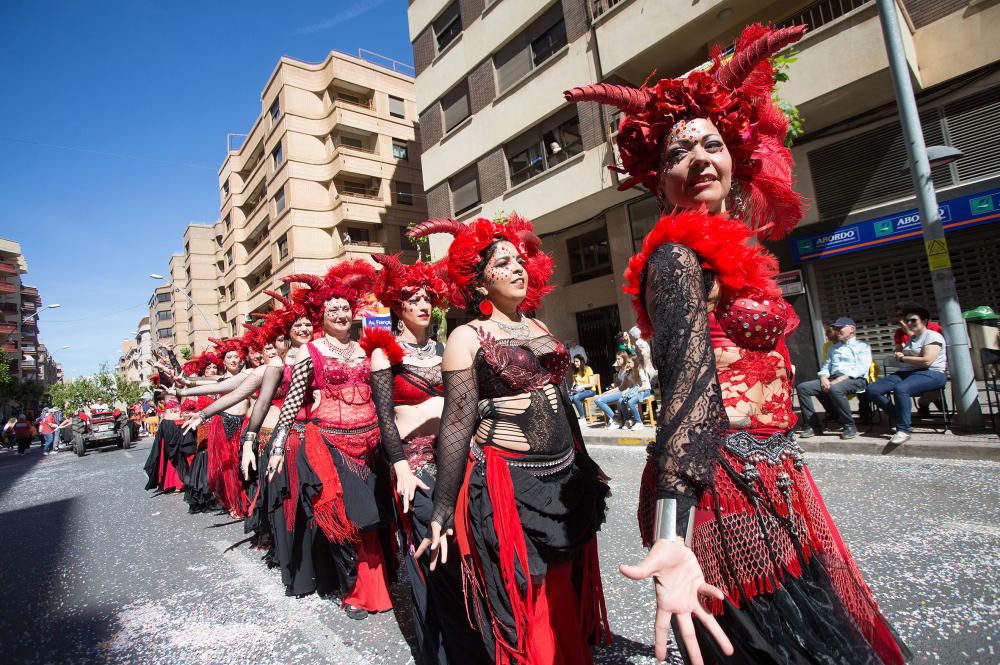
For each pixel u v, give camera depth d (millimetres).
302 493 3398
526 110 14219
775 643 1247
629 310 13281
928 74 8781
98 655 3137
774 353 1417
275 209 29969
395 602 3510
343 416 3445
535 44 14219
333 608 3510
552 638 1964
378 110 29328
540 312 15633
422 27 17781
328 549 3748
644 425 9602
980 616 2402
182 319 66375
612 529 4285
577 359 11172
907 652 1450
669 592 1009
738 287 1319
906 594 2684
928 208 6188
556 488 1927
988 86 8367
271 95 29344
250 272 35844
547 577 2037
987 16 8289
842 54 8477
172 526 6500
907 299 9219
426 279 3053
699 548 1336
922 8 8852
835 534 1478
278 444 3461
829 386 6484
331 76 27922
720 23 10453
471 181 16484
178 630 3377
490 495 1872
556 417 1981
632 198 12797
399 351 2676
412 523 2477
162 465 9188
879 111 9180
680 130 1470
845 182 9656
